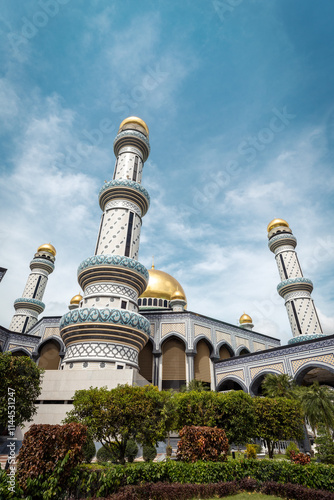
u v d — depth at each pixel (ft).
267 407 65.05
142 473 31.78
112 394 45.16
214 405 52.54
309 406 67.15
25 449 27.84
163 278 166.09
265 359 103.60
